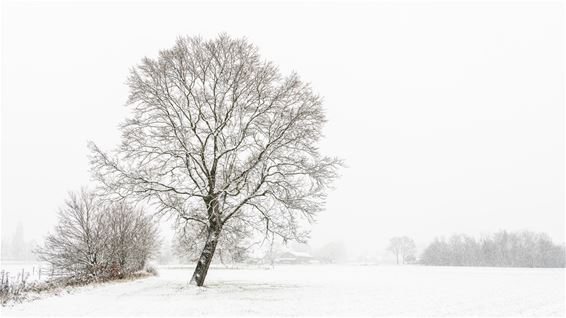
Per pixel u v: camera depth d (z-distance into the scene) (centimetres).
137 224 2912
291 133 2056
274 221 2167
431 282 3422
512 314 1520
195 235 2295
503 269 6412
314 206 2089
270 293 2125
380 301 1889
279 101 2086
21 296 1772
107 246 2653
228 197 2116
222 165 2189
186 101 2109
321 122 2088
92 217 2659
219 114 2066
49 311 1427
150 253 3441
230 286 2434
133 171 2003
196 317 1322
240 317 1335
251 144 2095
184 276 3634
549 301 1945
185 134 2059
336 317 1377
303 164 2041
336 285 2939
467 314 1507
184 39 2052
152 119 2058
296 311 1499
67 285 2317
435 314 1494
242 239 2270
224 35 2062
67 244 2566
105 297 1798
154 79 2012
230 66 2061
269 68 2081
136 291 2005
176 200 2080
